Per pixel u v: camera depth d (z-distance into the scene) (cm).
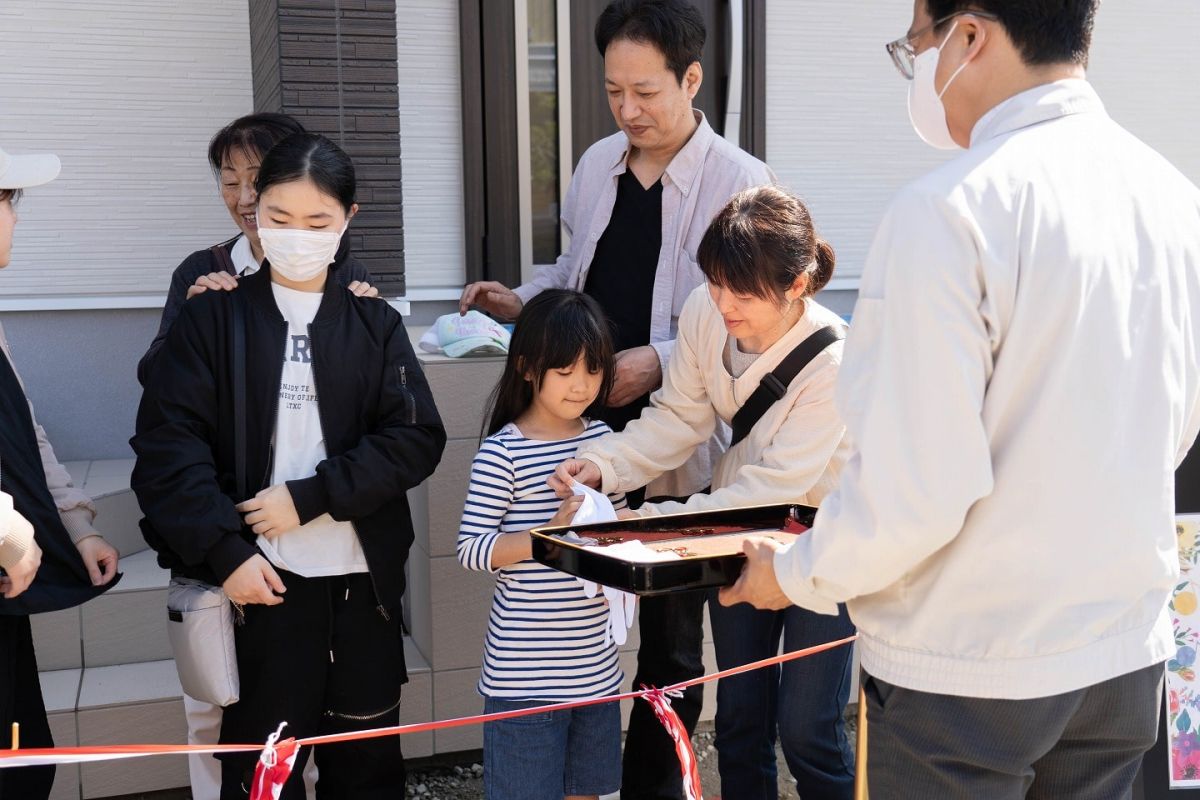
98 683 339
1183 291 162
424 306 458
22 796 251
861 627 172
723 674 258
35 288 444
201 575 254
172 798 333
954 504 148
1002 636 156
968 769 164
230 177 297
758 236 236
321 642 261
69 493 266
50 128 439
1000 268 149
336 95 373
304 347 262
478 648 353
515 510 262
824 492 257
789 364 251
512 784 256
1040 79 163
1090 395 152
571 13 454
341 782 273
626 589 195
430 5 443
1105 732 167
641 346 303
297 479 256
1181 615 250
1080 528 153
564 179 463
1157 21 525
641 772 310
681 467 293
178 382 253
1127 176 161
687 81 289
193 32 450
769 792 282
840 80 502
